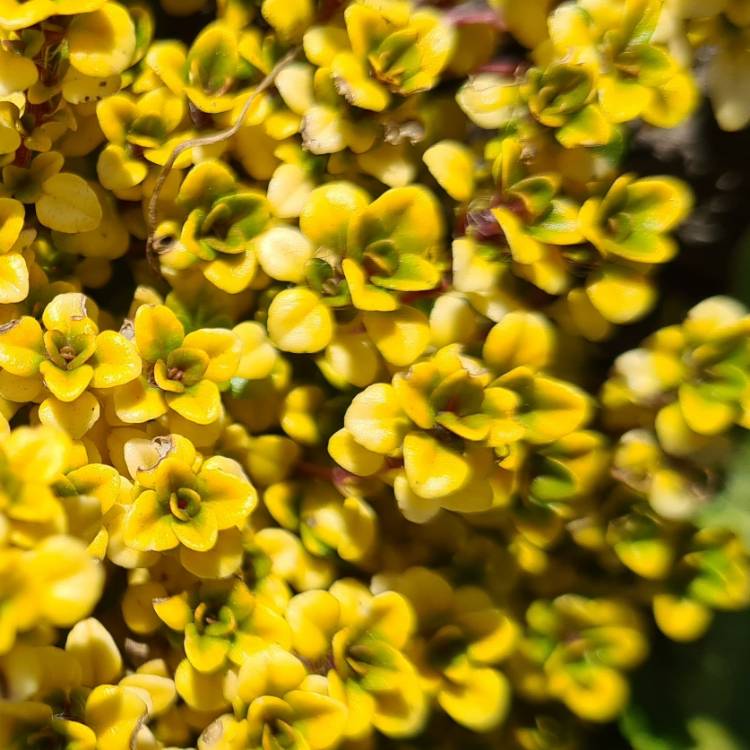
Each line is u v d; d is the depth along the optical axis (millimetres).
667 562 213
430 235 207
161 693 210
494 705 209
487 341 207
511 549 219
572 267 211
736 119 214
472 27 217
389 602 208
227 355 212
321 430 220
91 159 224
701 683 227
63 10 201
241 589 211
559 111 207
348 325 213
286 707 205
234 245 214
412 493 208
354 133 212
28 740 200
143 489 210
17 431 195
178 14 226
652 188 208
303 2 214
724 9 210
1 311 214
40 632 196
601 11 209
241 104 216
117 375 207
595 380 222
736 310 208
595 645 214
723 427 206
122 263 227
